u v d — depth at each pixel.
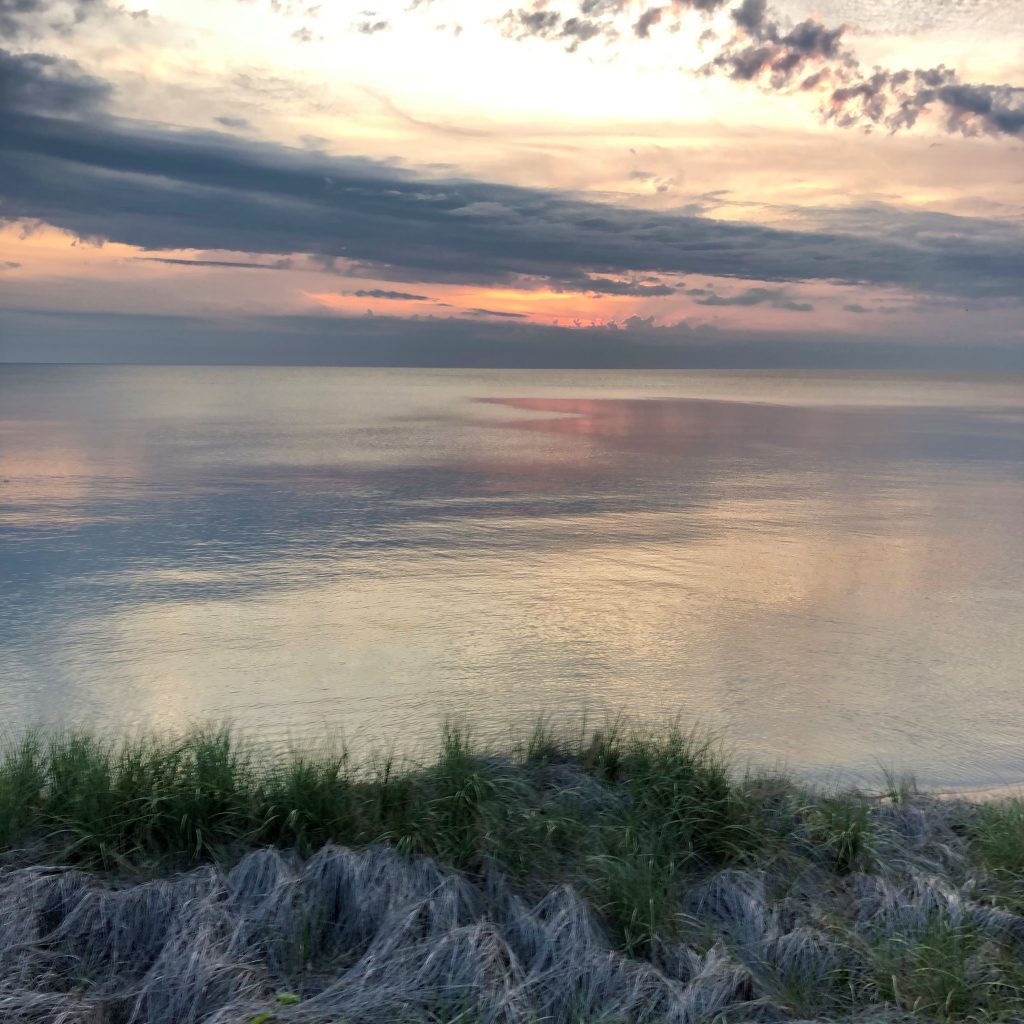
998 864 4.84
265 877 4.18
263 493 20.86
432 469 26.23
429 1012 3.44
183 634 10.02
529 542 15.85
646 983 3.64
